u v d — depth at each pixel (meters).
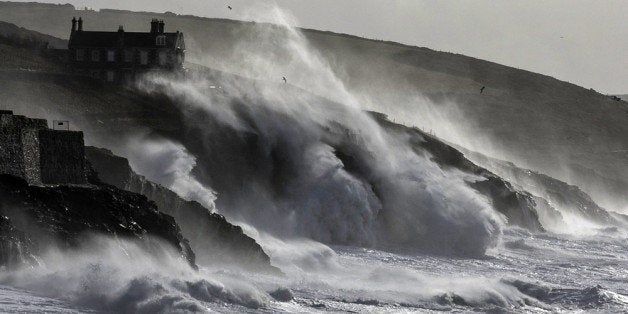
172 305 188.75
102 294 187.75
